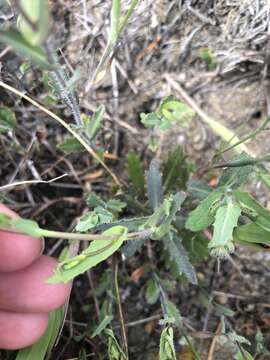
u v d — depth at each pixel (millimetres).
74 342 152
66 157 157
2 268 117
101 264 157
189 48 151
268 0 138
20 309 124
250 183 151
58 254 159
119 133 158
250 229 109
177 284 155
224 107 154
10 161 158
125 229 98
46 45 78
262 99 151
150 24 148
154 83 156
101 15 149
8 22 135
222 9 144
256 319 152
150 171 125
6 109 140
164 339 116
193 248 141
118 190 144
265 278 152
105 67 118
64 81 105
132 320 155
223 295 153
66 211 160
